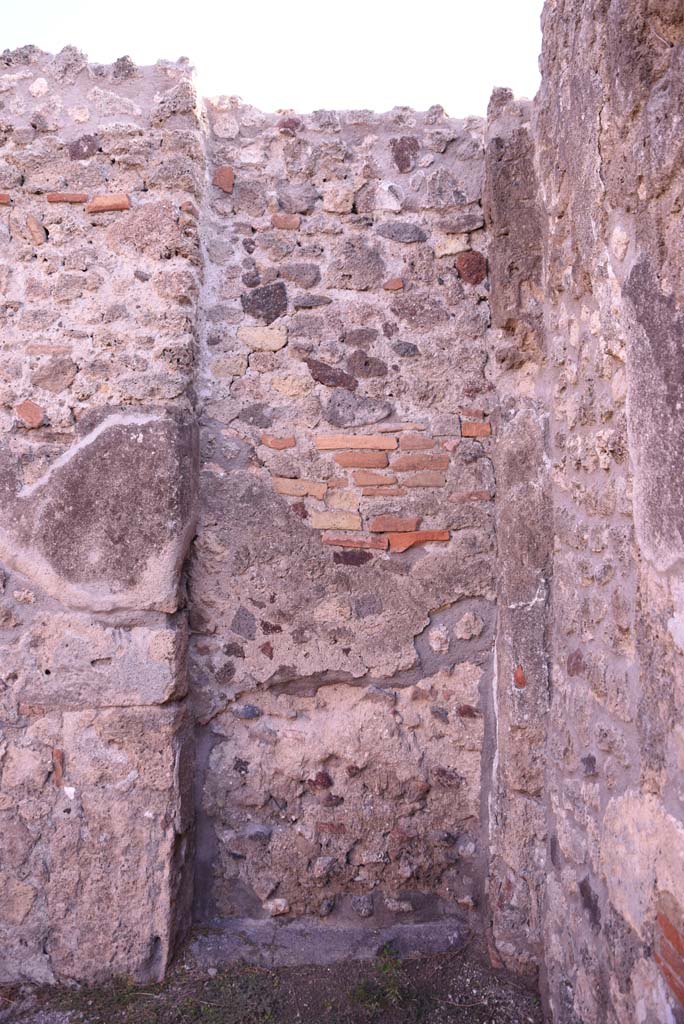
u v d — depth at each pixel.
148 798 2.49
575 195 2.12
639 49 1.57
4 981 2.46
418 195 2.75
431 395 2.72
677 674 1.43
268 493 2.70
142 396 2.52
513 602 2.54
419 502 2.71
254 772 2.69
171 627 2.53
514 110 2.62
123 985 2.44
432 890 2.69
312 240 2.75
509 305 2.58
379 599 2.70
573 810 2.17
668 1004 1.46
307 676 2.69
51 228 2.57
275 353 2.73
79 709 2.49
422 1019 2.31
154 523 2.49
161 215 2.57
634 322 1.66
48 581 2.50
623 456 1.78
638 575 1.66
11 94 2.61
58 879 2.48
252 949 2.57
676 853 1.42
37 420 2.52
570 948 2.12
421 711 2.71
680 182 1.39
